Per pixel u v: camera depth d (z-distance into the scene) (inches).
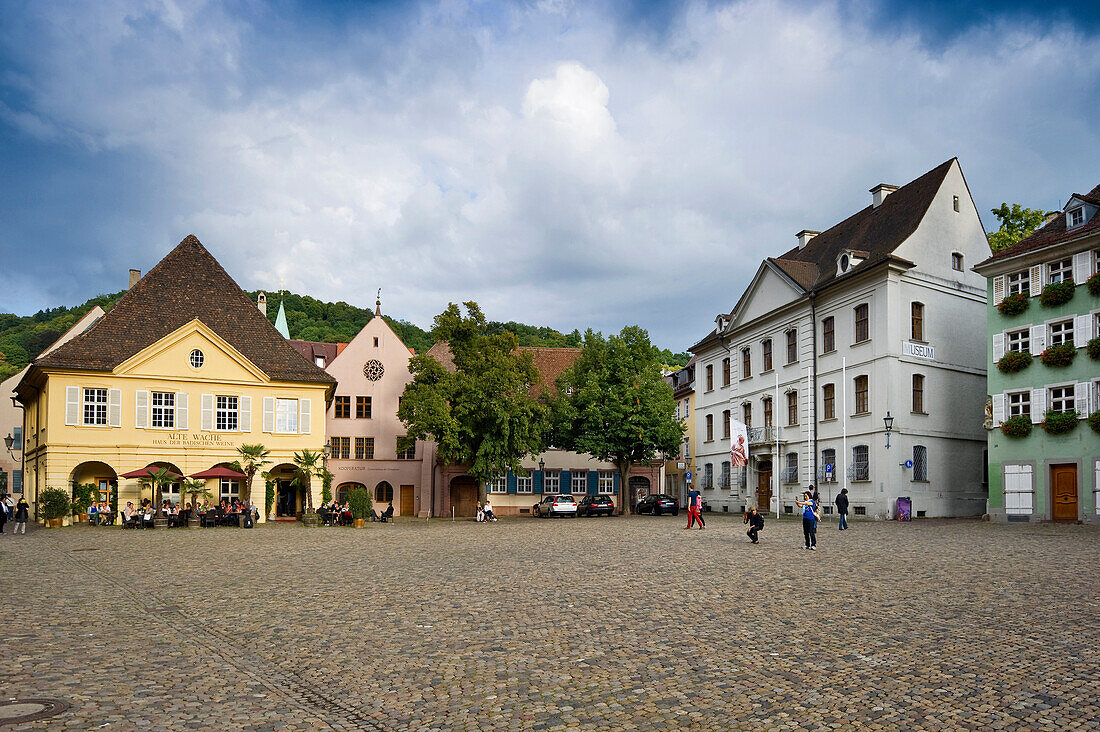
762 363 2129.7
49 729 300.4
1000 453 1486.2
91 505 1672.0
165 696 346.6
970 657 392.8
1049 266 1427.2
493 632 473.4
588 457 2529.5
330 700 343.9
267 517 1838.1
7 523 1672.0
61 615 541.6
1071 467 1371.8
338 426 2379.4
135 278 2428.6
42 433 1801.2
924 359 1707.7
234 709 329.7
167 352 1825.8
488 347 2014.0
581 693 349.1
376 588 658.2
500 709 329.4
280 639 462.6
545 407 2050.9
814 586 628.1
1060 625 460.1
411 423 1955.0
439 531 1428.4
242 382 1884.8
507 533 1321.4
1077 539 1016.2
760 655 406.6
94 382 1760.6
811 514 943.7
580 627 483.5
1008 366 1464.1
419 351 3380.9
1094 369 1338.6
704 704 331.0
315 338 4284.0
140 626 503.2
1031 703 321.7
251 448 1800.0
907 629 458.0
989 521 1496.1
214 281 1998.0
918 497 1670.8
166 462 1801.2
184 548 1069.1
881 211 1955.0
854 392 1763.0
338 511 1727.4
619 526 1496.1
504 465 1956.2
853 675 367.2
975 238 1820.9
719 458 2348.7
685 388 2778.1
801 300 1914.4
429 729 307.6
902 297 1690.5
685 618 505.4
